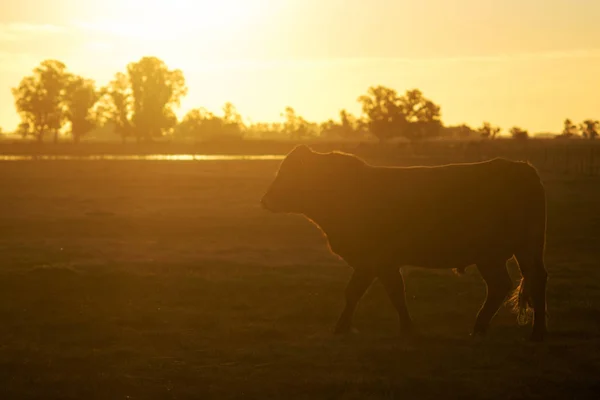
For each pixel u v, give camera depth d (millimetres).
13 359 10477
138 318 13000
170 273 17562
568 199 39250
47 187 50062
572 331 11906
